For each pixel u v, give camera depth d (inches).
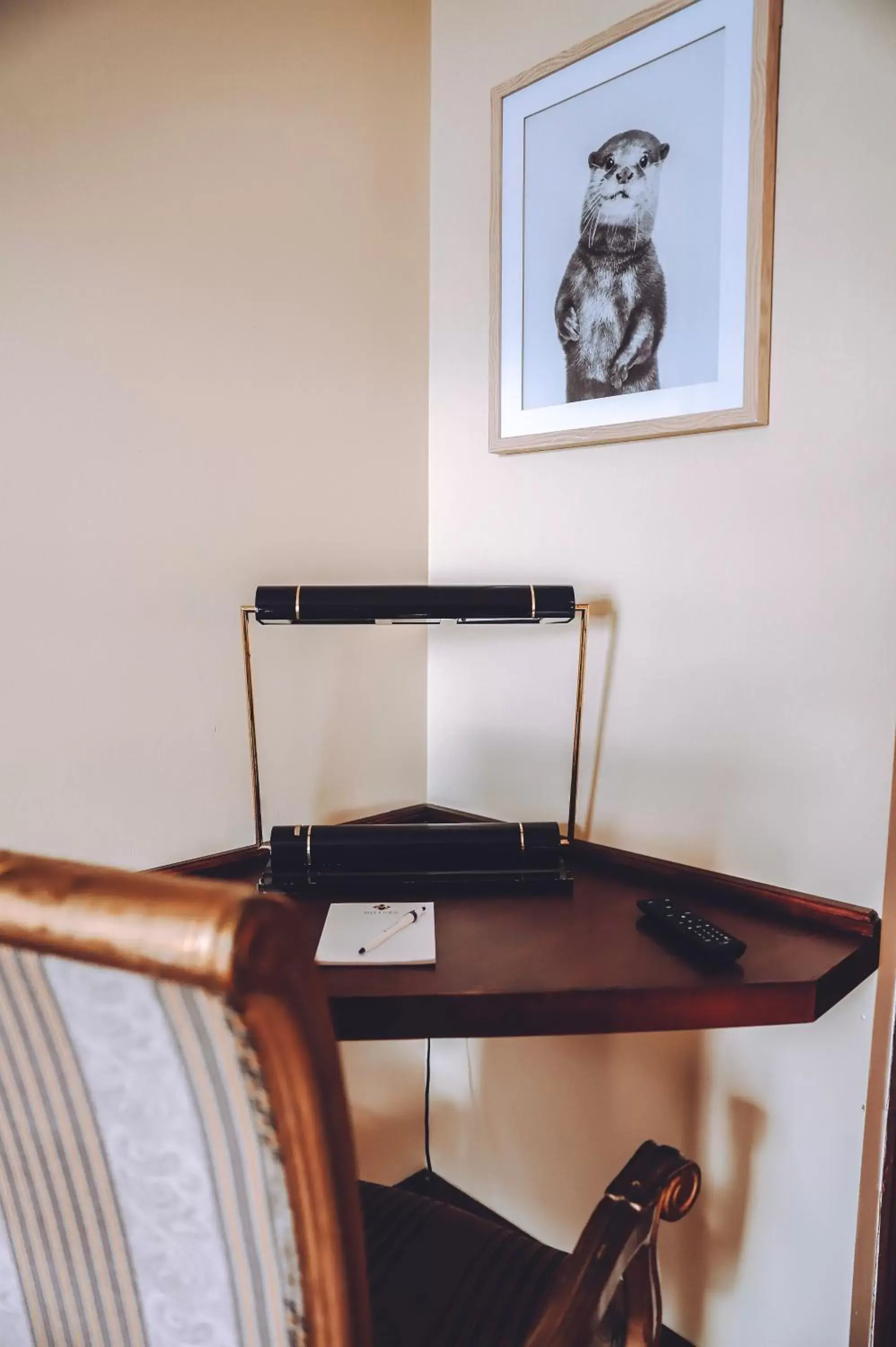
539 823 49.5
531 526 56.1
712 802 48.4
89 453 44.3
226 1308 21.7
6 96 39.5
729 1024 36.5
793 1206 46.7
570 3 50.4
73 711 44.9
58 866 17.3
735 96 43.3
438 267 59.8
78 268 42.9
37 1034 19.5
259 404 51.6
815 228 41.6
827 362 41.8
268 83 50.0
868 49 39.1
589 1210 56.6
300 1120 17.6
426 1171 67.0
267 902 16.0
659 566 49.6
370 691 60.1
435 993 35.2
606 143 49.0
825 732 43.5
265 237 50.8
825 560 42.8
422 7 57.7
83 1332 24.8
